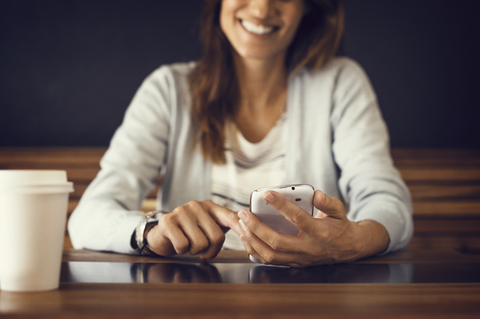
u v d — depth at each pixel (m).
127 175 1.12
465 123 3.73
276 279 0.59
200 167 1.24
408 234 0.89
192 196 1.24
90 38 3.70
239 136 1.25
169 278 0.59
